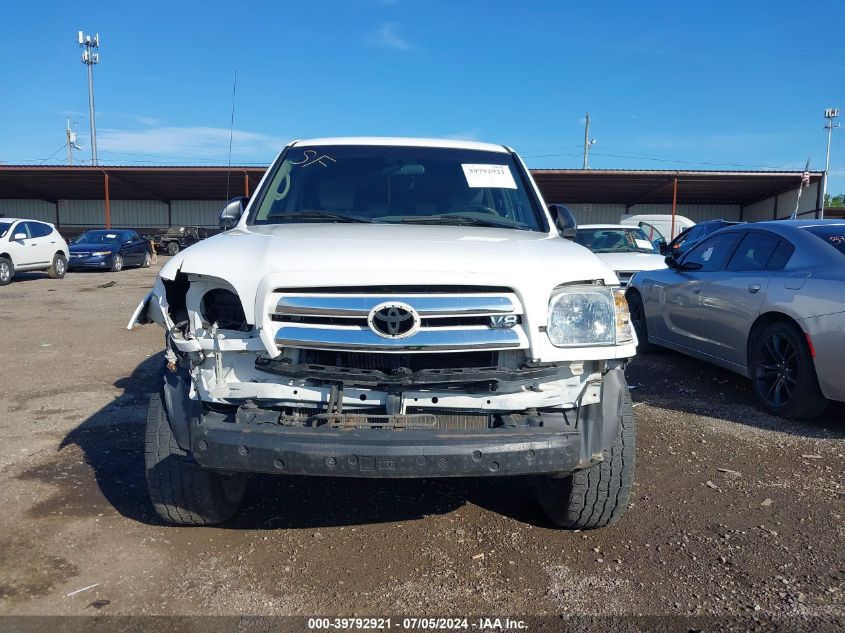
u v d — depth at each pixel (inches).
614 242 482.6
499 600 119.2
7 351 336.5
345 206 165.6
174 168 1343.5
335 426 115.3
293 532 144.8
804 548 136.3
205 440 114.7
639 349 331.0
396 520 150.9
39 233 773.3
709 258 275.6
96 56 1862.7
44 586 121.4
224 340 118.9
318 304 115.6
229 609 115.7
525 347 117.7
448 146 187.0
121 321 441.7
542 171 1288.1
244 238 141.0
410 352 114.9
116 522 147.3
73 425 213.3
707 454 189.3
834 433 205.9
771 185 1392.7
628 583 124.3
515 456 113.2
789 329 213.9
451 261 119.8
